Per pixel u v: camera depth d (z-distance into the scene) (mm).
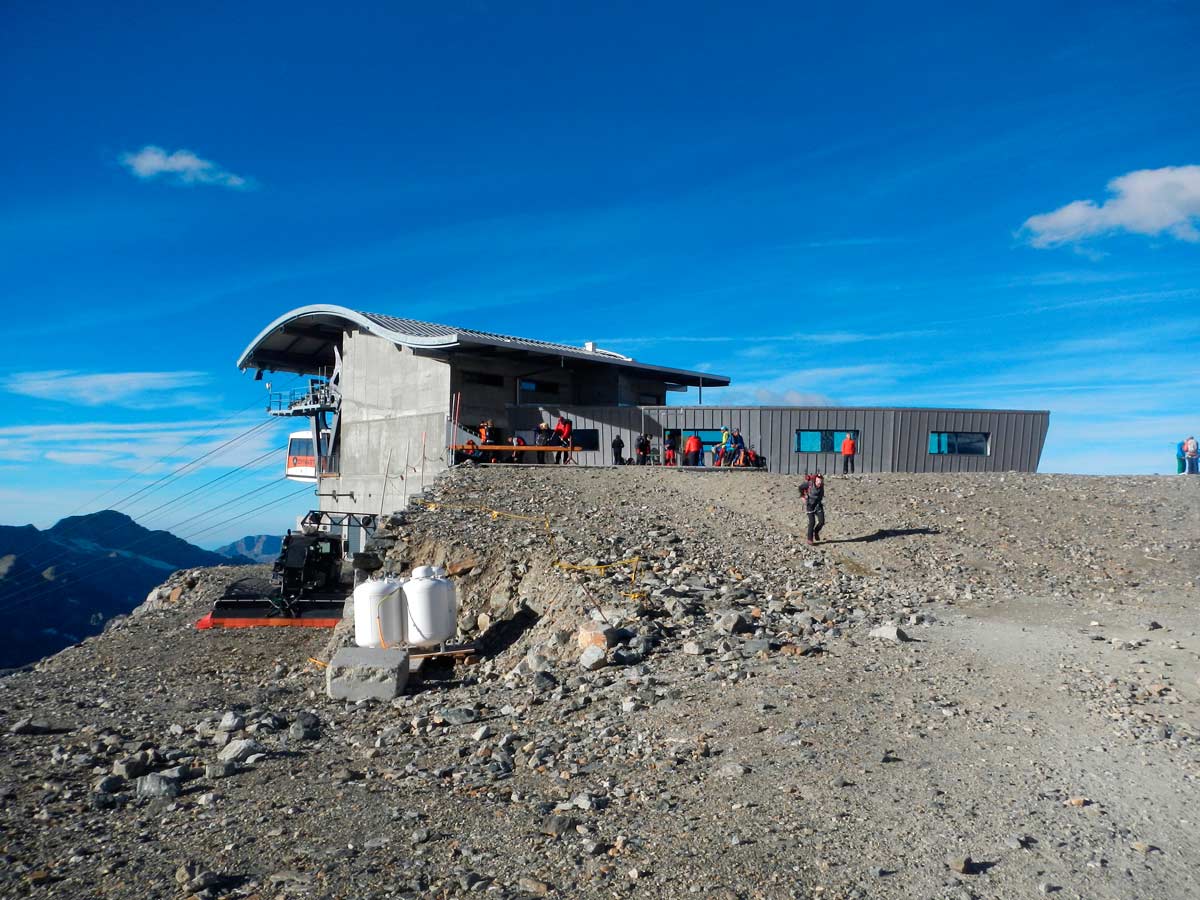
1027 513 23703
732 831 5895
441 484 26031
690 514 22812
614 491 25672
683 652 12062
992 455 39438
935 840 5668
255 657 19781
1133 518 22750
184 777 8258
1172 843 5590
